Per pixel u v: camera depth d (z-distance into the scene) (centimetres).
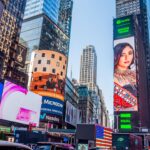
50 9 15400
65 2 18200
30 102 6694
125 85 12731
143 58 16650
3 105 5616
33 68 9088
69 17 18038
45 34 13188
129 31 13800
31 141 3634
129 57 13200
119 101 12581
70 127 10138
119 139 3947
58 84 8900
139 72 13562
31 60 9288
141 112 12812
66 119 9362
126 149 3841
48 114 8169
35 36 12875
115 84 13000
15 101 6041
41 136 3762
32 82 8838
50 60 9094
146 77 18025
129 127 11812
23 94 6388
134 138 4259
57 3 16488
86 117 18112
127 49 13412
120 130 11894
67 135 6278
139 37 15450
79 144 4194
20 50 10525
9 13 10675
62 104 8888
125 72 12975
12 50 10175
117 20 14488
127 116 12119
